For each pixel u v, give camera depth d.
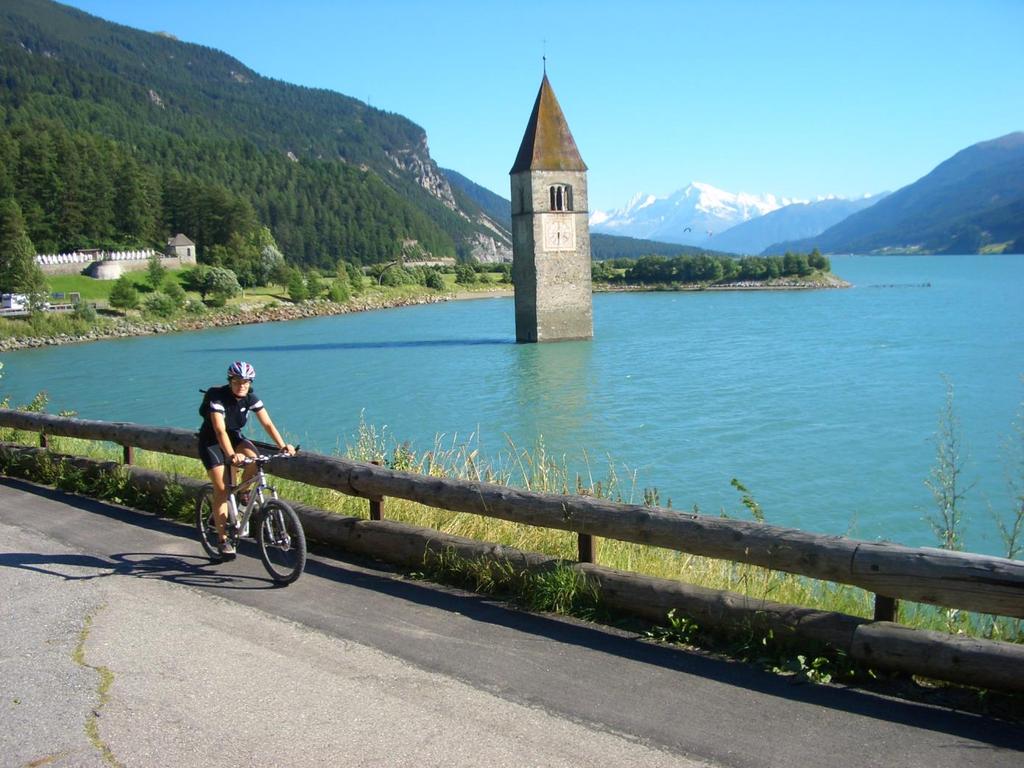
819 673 5.54
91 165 169.75
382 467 8.41
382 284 174.25
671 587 6.42
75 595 7.32
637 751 4.67
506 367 63.94
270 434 8.10
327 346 84.56
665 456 32.12
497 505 7.34
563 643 6.21
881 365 57.62
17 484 12.33
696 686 5.47
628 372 58.81
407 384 56.19
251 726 4.97
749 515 23.70
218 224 174.88
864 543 5.64
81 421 12.09
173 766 4.56
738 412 41.56
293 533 7.57
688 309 126.75
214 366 70.12
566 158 81.38
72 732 4.92
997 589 5.12
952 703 5.18
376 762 4.57
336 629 6.52
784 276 187.38
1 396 53.84
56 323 101.31
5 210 125.56
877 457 30.70
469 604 7.07
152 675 5.67
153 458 14.10
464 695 5.36
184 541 9.14
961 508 23.61
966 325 87.38
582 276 82.81
